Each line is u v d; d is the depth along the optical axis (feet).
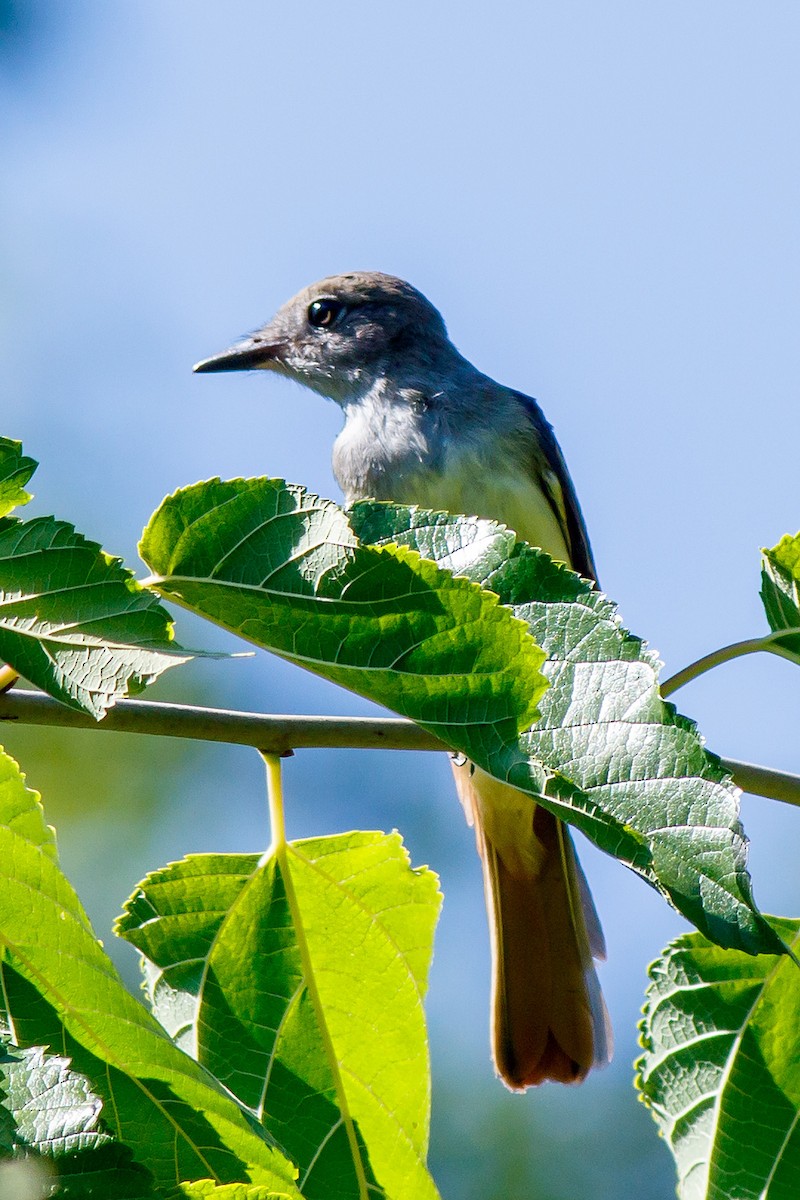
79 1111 14.58
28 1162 14.21
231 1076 19.58
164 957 19.93
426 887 20.27
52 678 14.67
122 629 14.80
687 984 20.36
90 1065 16.85
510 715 15.76
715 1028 20.21
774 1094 19.92
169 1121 16.90
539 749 15.64
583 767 15.48
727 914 14.62
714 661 20.51
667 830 15.02
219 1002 19.88
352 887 20.21
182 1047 19.58
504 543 16.80
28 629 14.78
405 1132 19.52
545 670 16.03
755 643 20.44
